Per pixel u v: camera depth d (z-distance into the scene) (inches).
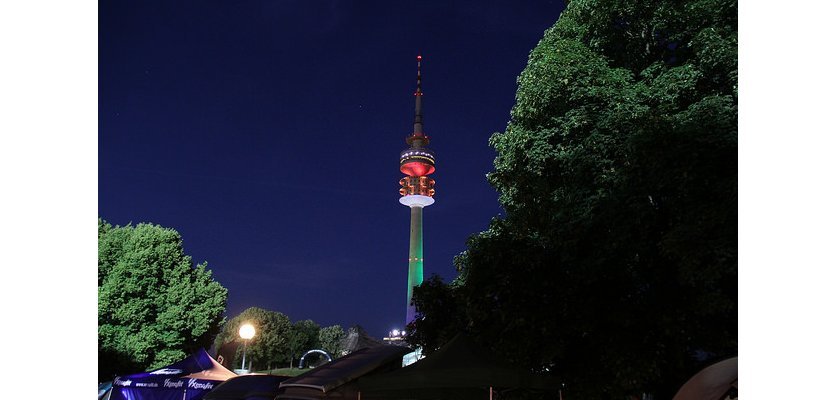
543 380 371.2
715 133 383.2
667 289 418.0
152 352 1573.6
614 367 398.6
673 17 519.8
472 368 358.3
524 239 489.4
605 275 414.3
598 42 566.6
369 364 493.4
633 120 446.6
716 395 342.0
